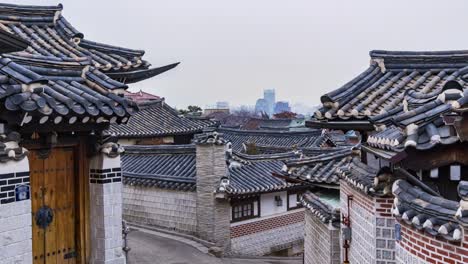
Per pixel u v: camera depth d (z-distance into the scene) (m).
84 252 7.38
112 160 7.43
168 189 20.33
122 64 9.57
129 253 16.66
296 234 22.12
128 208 21.80
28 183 6.13
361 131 8.70
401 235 6.03
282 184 20.44
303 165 11.89
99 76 7.29
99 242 7.34
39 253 6.86
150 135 27.20
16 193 5.96
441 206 5.00
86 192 7.41
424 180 5.93
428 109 5.67
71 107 6.06
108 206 7.36
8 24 10.08
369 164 8.58
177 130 28.11
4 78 5.71
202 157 19.05
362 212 8.35
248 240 19.98
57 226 7.12
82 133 7.30
